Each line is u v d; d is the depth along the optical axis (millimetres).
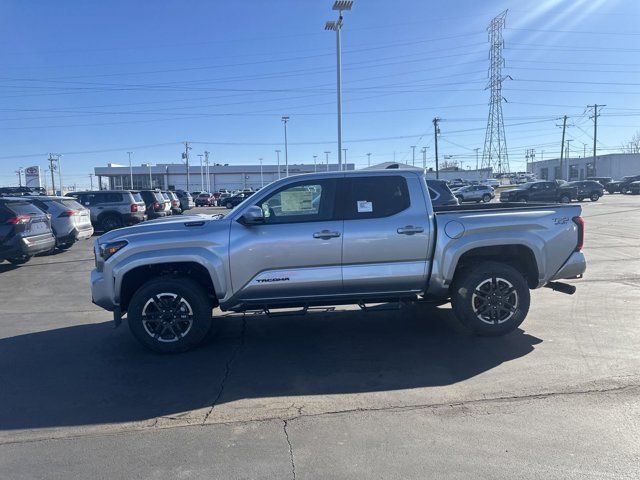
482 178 84375
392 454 3648
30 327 7379
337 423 4152
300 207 6023
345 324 7059
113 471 3520
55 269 12750
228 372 5359
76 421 4316
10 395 4887
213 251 5828
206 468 3527
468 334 6410
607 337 6145
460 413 4273
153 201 25062
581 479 3289
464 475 3361
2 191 32375
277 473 3439
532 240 6078
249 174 107812
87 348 6301
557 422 4074
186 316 5938
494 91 70188
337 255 5902
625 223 21266
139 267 5930
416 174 6141
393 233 5938
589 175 91688
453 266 5988
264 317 7543
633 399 4453
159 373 5383
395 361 5547
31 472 3529
